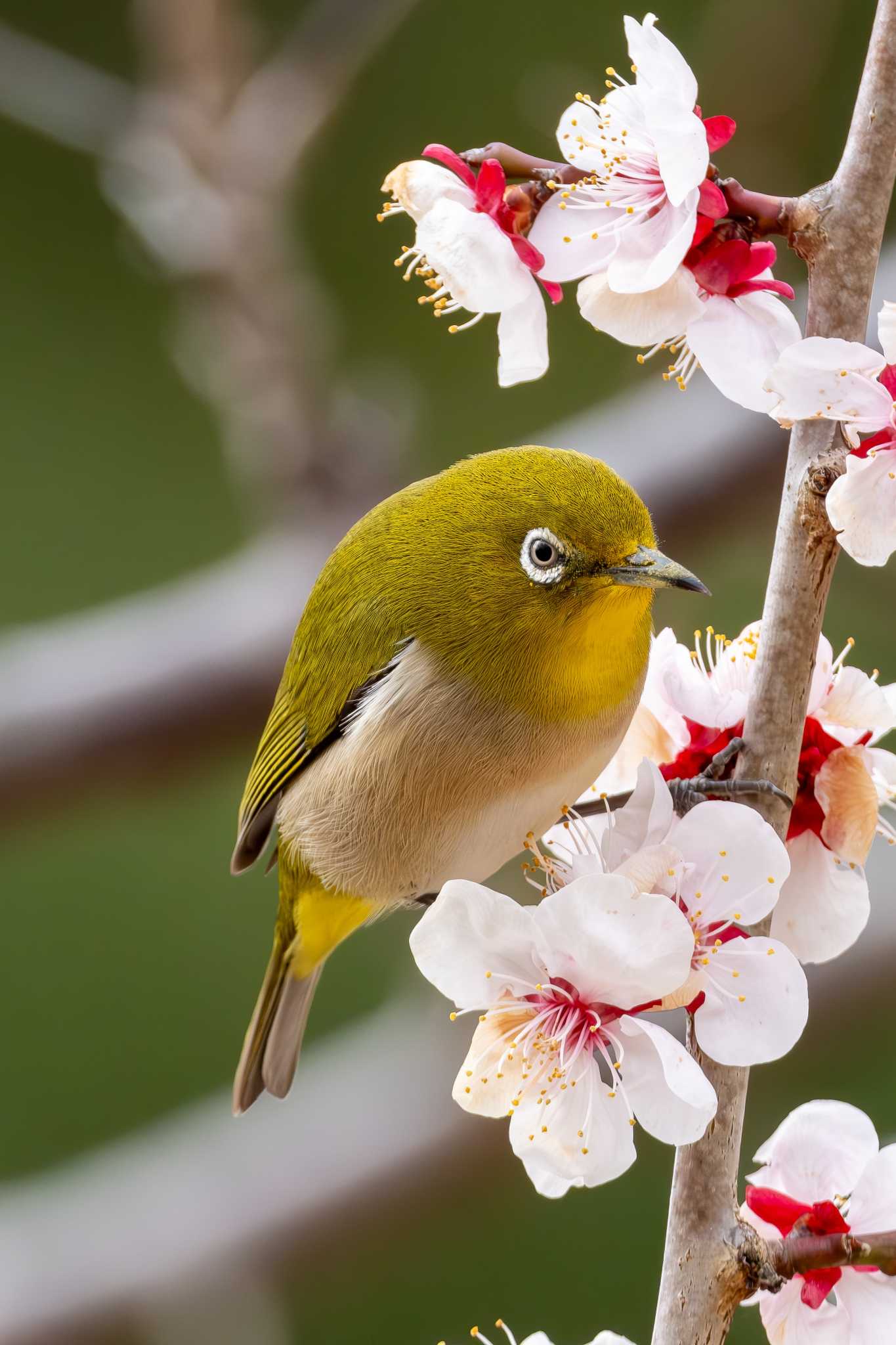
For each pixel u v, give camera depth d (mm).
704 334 4988
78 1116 14719
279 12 14234
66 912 15234
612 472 7223
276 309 11195
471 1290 13477
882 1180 5078
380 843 7562
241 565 11633
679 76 4723
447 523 7422
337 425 11461
